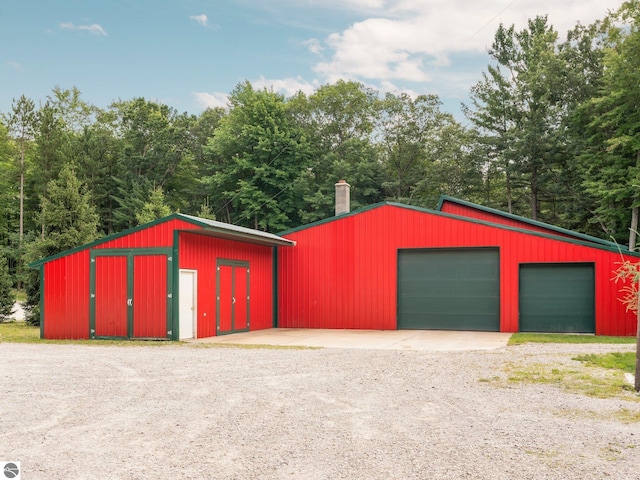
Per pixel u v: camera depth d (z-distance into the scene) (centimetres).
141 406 666
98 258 1537
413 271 1856
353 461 466
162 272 1466
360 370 940
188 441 524
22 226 4800
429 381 839
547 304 1719
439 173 4634
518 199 4600
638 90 3105
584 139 3769
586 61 4038
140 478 426
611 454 488
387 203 1880
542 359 1064
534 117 4019
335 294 1922
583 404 685
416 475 433
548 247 1702
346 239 1922
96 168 5175
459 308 1802
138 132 5466
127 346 1338
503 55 4506
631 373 912
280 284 1988
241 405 673
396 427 574
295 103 5084
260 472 440
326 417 616
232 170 4850
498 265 1767
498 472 440
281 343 1413
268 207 4650
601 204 3447
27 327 2053
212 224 1431
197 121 5884
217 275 1644
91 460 468
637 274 854
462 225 1791
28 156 5100
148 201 4988
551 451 495
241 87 5778
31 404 675
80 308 1548
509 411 648
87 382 823
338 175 4697
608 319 1638
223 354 1160
